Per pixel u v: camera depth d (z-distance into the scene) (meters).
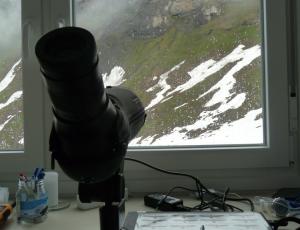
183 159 1.25
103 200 0.66
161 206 1.01
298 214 0.95
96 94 0.52
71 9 1.27
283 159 1.25
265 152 1.25
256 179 1.25
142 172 1.25
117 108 0.63
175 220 0.81
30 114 1.24
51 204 1.06
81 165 0.58
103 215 0.66
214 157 1.25
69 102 0.50
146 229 0.76
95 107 0.53
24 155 1.25
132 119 0.71
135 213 0.87
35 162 1.24
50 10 1.25
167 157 1.24
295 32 1.27
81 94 0.50
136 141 1.28
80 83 0.48
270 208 0.98
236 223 0.79
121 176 0.67
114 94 0.71
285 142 1.25
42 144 1.25
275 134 1.25
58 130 0.56
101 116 0.55
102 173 0.60
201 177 1.25
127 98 0.74
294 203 1.00
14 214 1.02
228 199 1.10
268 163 1.25
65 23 1.25
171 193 1.21
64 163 0.58
